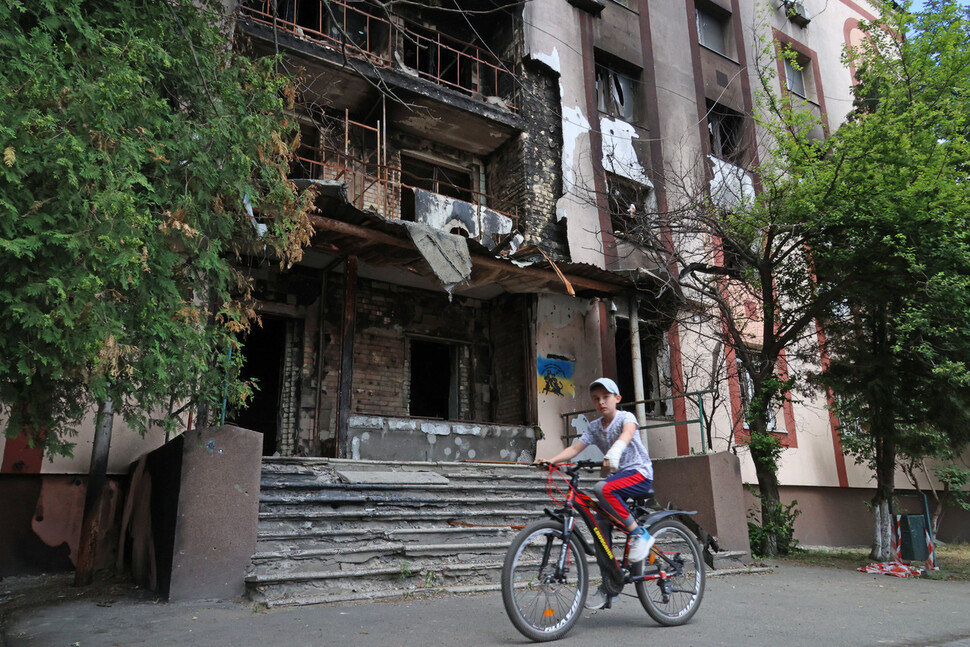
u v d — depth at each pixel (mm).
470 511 7488
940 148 9031
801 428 15062
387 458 10141
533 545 4320
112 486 7480
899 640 4430
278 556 5656
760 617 5117
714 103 15922
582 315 12797
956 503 15312
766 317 10688
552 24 13953
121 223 3764
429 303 12609
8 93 3500
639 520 4820
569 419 12094
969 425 10062
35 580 6766
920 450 10523
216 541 5461
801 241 10250
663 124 15109
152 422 5160
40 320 3389
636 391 11367
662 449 12820
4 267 3502
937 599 6434
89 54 4340
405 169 13086
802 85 18859
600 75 14945
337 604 5262
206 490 5500
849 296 10195
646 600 4613
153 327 4230
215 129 4969
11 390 3887
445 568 6066
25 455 7059
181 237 4621
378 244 9180
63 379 4098
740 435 13477
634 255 13477
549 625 4203
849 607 5742
